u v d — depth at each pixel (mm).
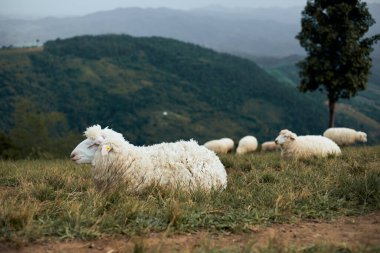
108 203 5852
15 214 5062
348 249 4281
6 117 150625
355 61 29750
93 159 7121
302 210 6031
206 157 7539
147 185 6930
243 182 7961
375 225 5355
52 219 5242
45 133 51938
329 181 7605
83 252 4395
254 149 30891
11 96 196625
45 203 5859
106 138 6988
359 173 8727
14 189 7738
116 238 4836
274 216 5695
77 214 5148
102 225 5016
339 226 5410
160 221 5270
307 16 31781
